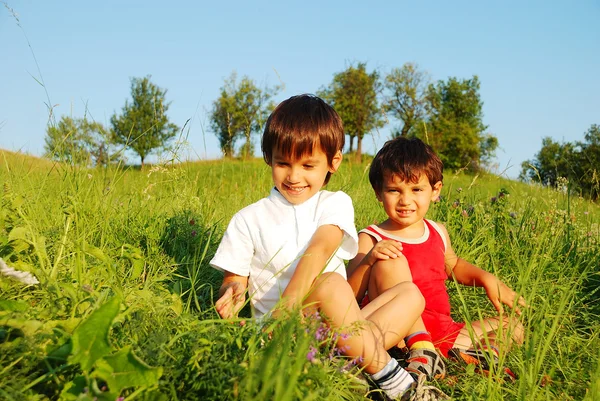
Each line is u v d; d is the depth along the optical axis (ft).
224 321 6.25
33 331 5.49
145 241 10.91
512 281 11.53
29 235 8.06
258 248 8.73
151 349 5.66
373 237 10.44
